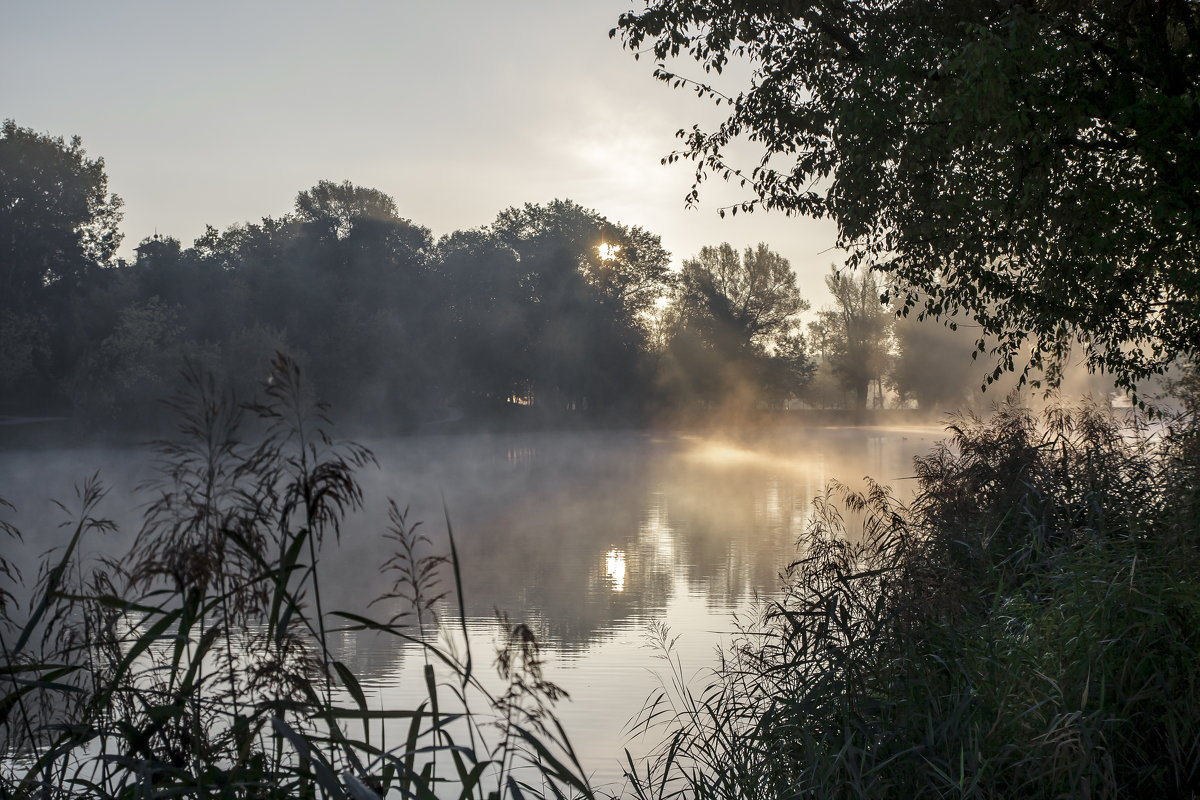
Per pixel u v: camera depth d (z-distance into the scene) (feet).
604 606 46.88
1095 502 23.22
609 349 263.49
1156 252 31.71
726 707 22.81
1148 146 29.86
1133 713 16.44
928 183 35.88
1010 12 28.96
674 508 94.12
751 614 43.91
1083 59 31.48
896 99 33.17
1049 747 15.12
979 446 28.71
